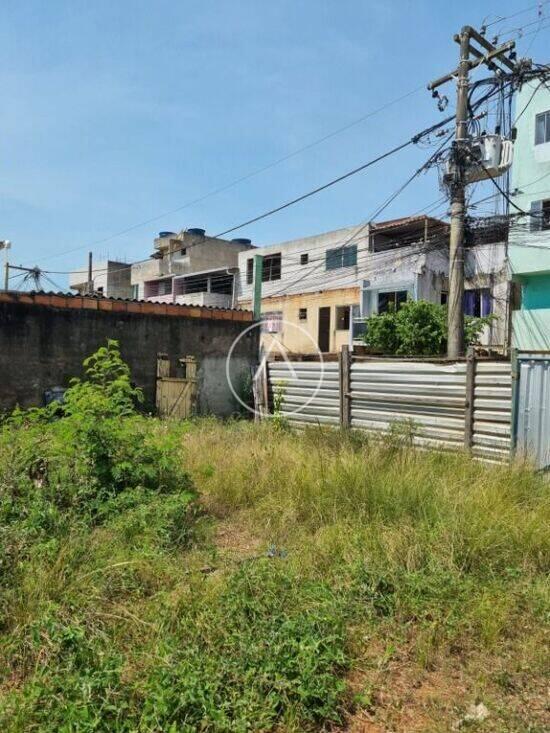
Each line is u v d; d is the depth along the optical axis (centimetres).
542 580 403
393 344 1633
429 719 269
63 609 323
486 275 2034
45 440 557
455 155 983
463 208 995
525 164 1795
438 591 370
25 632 302
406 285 2094
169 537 456
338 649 301
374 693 286
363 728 261
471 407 774
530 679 302
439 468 655
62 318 1123
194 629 312
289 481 591
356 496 540
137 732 231
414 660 317
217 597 347
